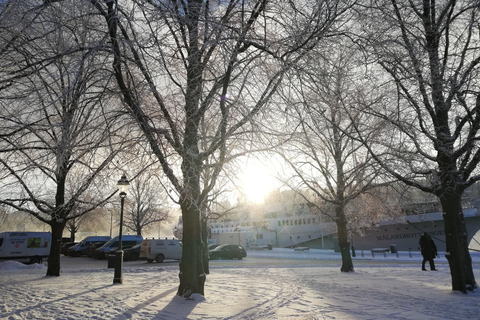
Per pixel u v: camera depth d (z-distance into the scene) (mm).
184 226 9070
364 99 10641
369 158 13711
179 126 8727
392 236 44219
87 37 7145
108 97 7879
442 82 8875
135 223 42094
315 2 6699
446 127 10094
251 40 7617
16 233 25031
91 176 8836
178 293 8797
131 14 5984
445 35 9844
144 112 8602
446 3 9938
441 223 40531
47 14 6062
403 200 15609
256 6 7230
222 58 6984
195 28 6656
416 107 9828
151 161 9305
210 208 14336
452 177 9773
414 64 8984
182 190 8320
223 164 8680
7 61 7770
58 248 15023
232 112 8055
